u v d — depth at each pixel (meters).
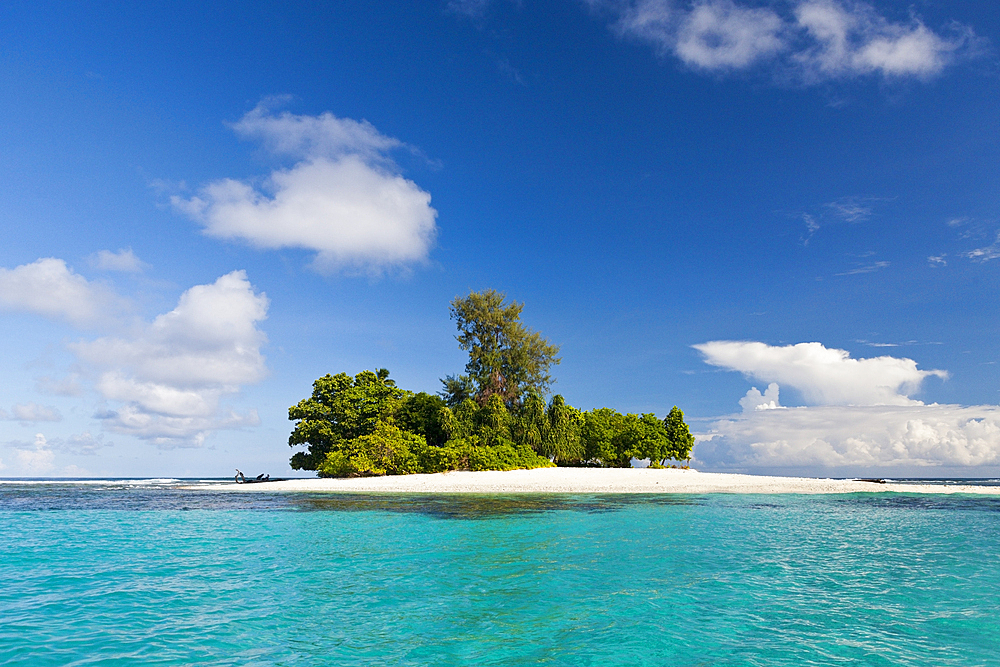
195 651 7.76
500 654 7.73
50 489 42.66
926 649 7.93
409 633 8.60
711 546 15.87
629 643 8.13
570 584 11.59
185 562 13.67
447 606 10.00
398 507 25.52
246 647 7.95
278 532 18.33
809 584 11.62
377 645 8.09
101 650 7.72
